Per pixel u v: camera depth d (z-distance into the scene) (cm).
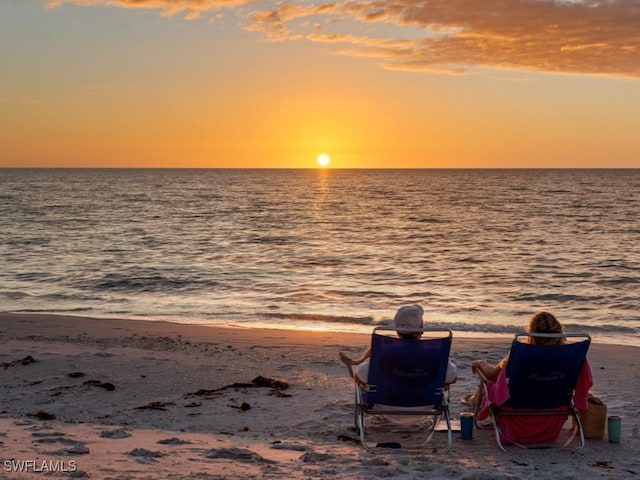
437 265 2572
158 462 509
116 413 739
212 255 2894
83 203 7188
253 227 4397
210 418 719
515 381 577
